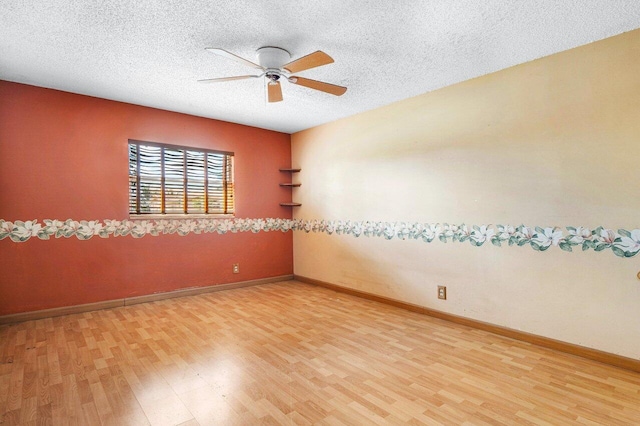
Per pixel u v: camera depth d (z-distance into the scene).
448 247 3.31
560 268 2.61
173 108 4.04
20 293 3.26
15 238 3.24
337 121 4.52
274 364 2.38
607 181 2.39
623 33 2.32
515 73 2.84
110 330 3.04
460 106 3.21
